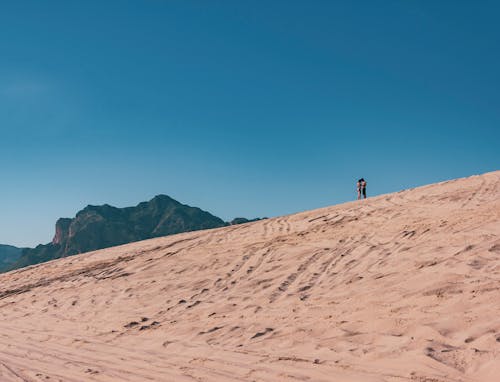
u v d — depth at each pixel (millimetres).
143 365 7078
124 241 153750
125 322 10500
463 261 7832
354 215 17203
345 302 7828
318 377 5324
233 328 8203
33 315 13516
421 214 14148
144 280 14344
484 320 5520
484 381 4363
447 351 5082
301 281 10273
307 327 7156
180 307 10758
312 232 15523
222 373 6082
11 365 8047
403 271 8523
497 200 13500
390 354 5430
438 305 6375
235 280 11930
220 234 20734
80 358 8102
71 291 15578
